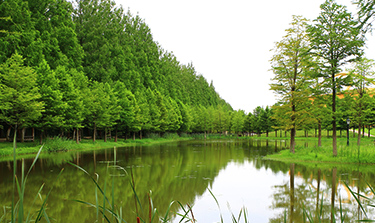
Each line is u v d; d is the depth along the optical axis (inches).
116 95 1555.1
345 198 322.7
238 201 321.1
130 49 2566.4
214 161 700.7
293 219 252.2
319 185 396.5
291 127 786.8
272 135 3193.9
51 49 1380.4
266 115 2738.7
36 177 456.8
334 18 627.2
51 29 1483.8
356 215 257.6
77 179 442.3
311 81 758.5
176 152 976.9
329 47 651.5
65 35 1568.7
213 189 382.0
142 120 1743.4
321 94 734.5
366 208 282.0
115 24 2544.3
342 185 392.5
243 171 534.3
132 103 1620.3
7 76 810.2
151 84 2559.1
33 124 938.7
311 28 655.8
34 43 1171.3
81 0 2207.2
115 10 2760.8
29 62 1109.7
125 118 1526.8
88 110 1206.3
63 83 1085.8
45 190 365.7
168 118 2155.5
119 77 2151.8
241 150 1083.3
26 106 837.2
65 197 331.6
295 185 402.0
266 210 284.7
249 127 2984.7
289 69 784.3
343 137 2011.6
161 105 2081.7
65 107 1002.7
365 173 491.8
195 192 366.0
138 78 2300.7
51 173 495.5
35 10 1472.7
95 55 1959.9
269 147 1280.8
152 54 2984.7
